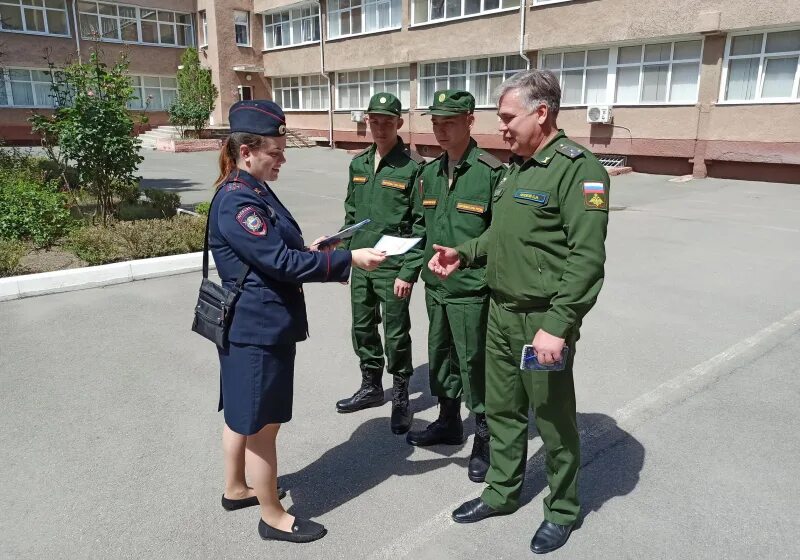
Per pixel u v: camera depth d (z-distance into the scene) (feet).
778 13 45.88
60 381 13.97
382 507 9.52
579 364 14.79
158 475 10.34
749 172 50.83
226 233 7.71
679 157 54.24
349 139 86.99
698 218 33.78
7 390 13.50
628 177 54.24
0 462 10.69
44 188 32.35
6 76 84.23
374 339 12.66
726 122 50.72
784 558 8.19
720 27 48.91
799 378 13.71
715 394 13.02
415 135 77.10
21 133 85.71
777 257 24.86
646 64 55.47
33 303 19.51
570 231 7.47
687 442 11.14
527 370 7.75
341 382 14.11
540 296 7.89
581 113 60.18
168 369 14.66
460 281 9.99
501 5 63.98
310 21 88.79
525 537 8.75
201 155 75.61
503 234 8.09
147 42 97.96
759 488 9.74
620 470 10.31
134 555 8.43
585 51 59.31
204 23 99.04
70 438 11.51
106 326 17.53
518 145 7.89
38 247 25.00
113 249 23.06
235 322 7.95
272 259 7.64
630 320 17.81
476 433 10.49
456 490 9.98
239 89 97.40
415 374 14.76
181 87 92.53
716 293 20.22
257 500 9.63
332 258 8.11
